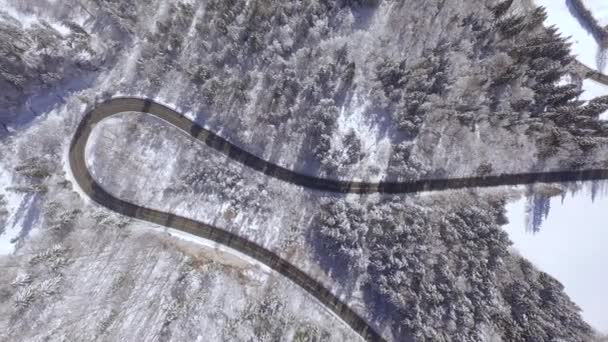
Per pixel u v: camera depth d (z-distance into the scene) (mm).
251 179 59469
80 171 59125
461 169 61000
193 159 59656
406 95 59250
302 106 59875
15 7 62375
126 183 58844
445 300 53125
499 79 60406
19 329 53188
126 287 55500
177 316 53844
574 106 61000
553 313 54688
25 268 55156
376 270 54906
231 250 57969
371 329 55812
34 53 56219
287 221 58531
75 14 62812
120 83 61469
